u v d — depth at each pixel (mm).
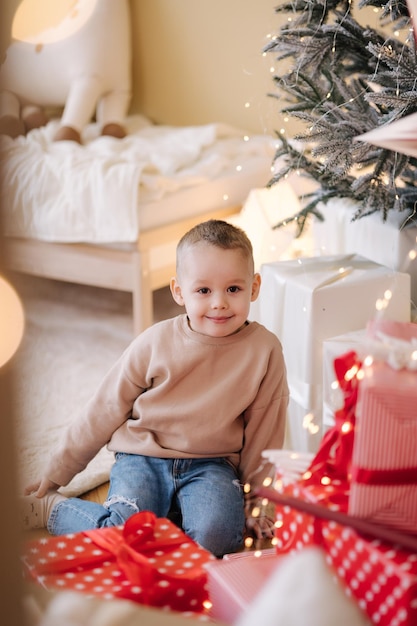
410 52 1572
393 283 1562
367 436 895
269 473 1435
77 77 2918
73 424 1486
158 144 2684
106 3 2955
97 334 2391
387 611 869
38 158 2447
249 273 1425
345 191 1783
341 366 1037
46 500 1462
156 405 1435
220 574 970
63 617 817
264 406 1435
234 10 2896
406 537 878
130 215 2213
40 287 2756
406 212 1746
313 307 1494
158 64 3158
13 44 2887
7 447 744
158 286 2324
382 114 1662
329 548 942
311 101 1728
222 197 2480
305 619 729
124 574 1021
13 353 745
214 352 1425
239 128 3025
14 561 764
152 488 1405
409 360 936
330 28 1625
